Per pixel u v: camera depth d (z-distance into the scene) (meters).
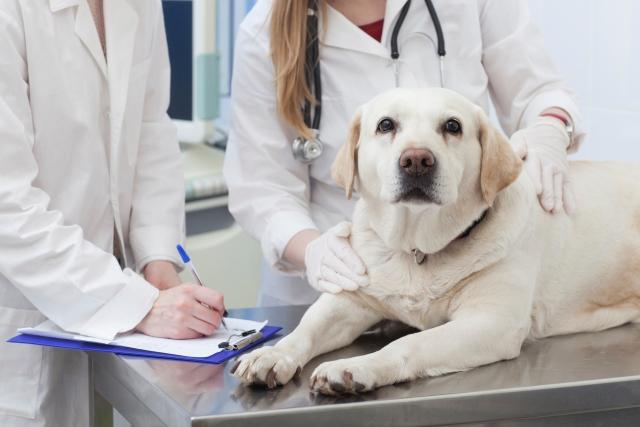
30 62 1.39
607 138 1.93
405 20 1.63
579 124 1.61
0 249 1.33
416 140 1.16
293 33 1.58
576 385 1.06
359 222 1.32
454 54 1.64
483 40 1.72
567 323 1.32
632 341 1.27
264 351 1.12
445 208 1.20
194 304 1.31
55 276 1.31
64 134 1.44
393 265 1.25
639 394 1.09
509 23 1.69
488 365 1.15
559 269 1.29
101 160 1.49
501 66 1.71
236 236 2.74
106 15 1.52
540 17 2.12
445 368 1.11
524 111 1.69
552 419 1.07
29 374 1.46
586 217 1.34
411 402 1.02
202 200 2.63
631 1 1.82
